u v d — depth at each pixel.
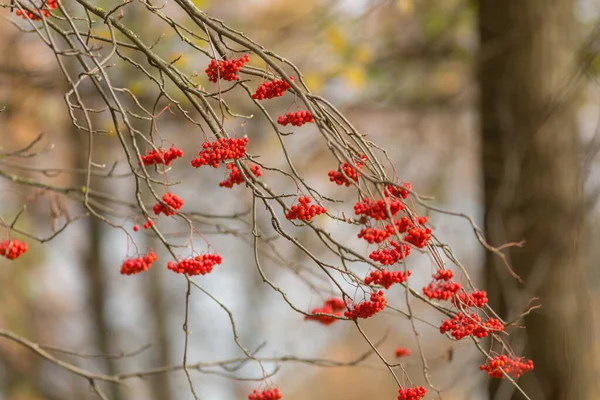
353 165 2.10
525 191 4.65
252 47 2.36
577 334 4.66
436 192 8.22
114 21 2.54
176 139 8.08
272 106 6.48
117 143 8.02
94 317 8.64
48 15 2.96
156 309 9.46
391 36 6.78
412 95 6.99
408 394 2.37
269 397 2.94
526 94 4.68
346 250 2.38
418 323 12.73
